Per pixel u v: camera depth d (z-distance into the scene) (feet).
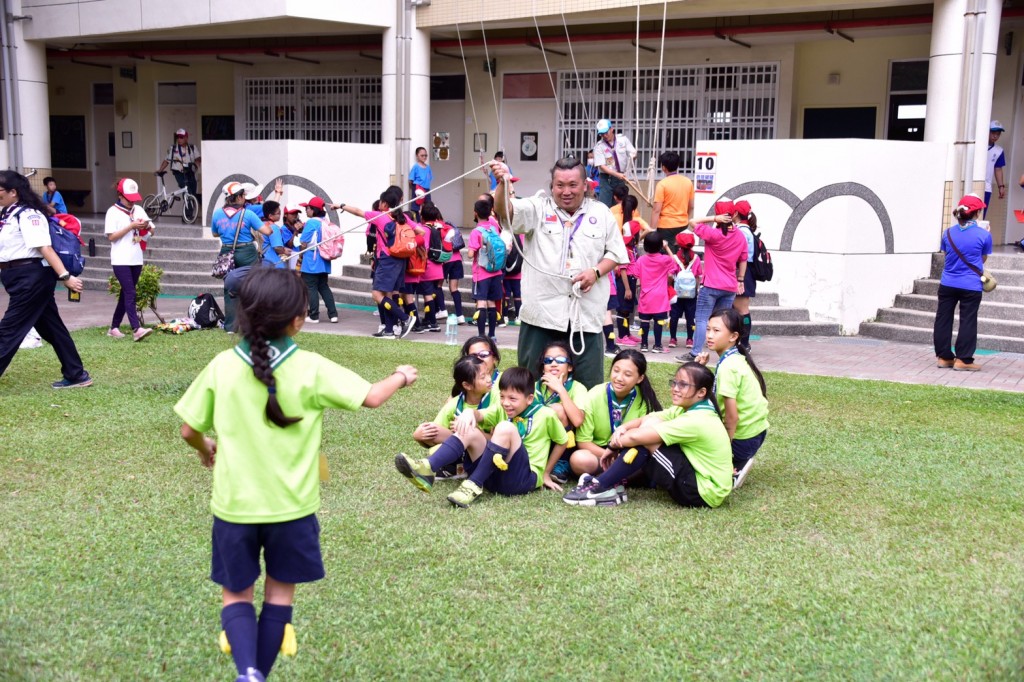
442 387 26.22
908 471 18.89
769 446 20.66
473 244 34.58
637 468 16.81
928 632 12.01
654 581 13.46
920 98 47.80
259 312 9.78
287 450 9.89
